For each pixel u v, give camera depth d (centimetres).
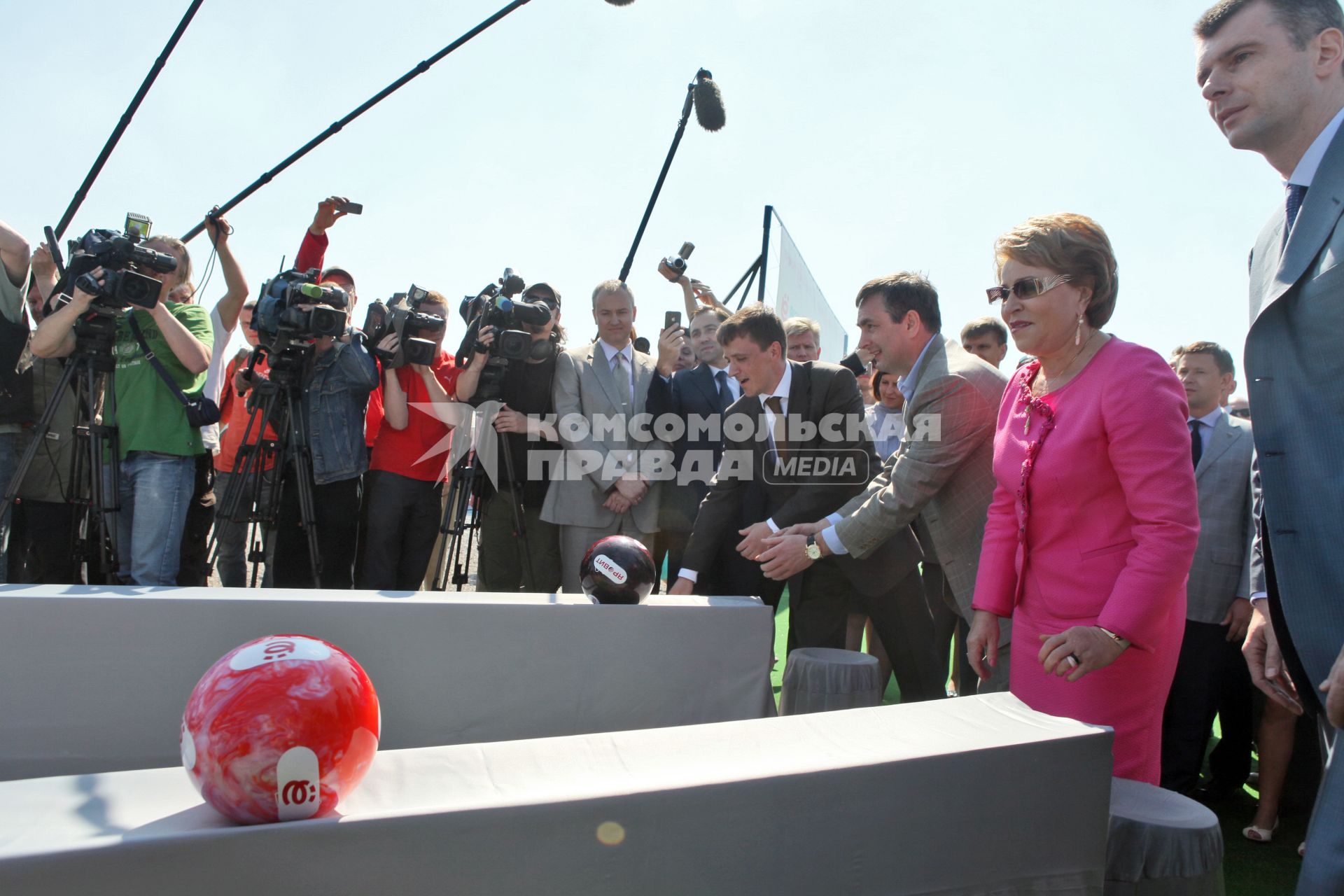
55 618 209
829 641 316
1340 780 132
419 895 98
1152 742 176
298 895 93
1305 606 147
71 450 351
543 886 103
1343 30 152
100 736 211
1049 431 184
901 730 136
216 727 96
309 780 96
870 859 120
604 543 248
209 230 385
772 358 307
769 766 118
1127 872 141
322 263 394
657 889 108
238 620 217
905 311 258
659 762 119
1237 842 293
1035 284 179
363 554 382
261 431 353
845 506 273
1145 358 173
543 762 118
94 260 320
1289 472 150
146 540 333
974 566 246
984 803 128
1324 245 147
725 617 244
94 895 87
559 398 399
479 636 228
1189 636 320
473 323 391
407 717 224
